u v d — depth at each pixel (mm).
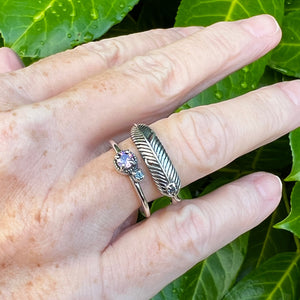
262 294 142
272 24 115
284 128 110
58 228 99
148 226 106
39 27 131
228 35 114
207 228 106
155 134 102
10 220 100
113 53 123
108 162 102
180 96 113
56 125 103
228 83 129
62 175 101
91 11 132
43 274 101
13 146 98
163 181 100
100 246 104
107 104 106
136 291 107
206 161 104
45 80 115
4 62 134
